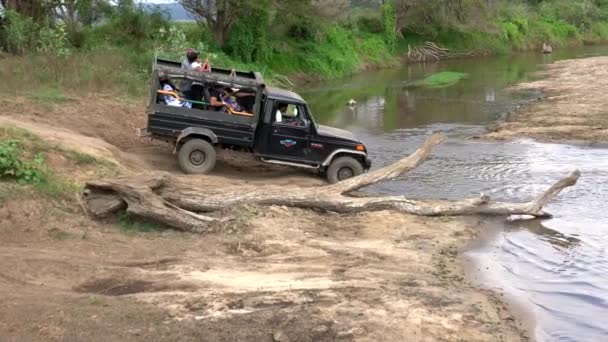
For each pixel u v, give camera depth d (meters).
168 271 8.79
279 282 8.62
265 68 39.78
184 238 10.28
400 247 10.65
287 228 10.95
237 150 14.70
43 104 17.91
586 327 8.07
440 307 8.13
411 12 61.88
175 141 14.53
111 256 9.18
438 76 44.06
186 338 6.73
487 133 23.22
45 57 22.25
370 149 20.17
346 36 54.56
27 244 9.28
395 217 12.12
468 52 66.56
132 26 32.41
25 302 7.33
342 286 8.55
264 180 14.73
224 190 12.02
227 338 6.78
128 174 12.95
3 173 10.69
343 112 29.38
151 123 14.05
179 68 14.09
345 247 10.35
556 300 8.91
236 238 10.31
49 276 8.25
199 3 39.03
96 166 12.70
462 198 14.09
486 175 16.31
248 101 14.52
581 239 11.55
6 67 20.56
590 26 85.94
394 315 7.68
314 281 8.74
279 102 14.39
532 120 25.27
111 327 6.89
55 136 13.66
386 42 59.72
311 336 6.93
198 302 7.69
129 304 7.50
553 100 31.02
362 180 12.80
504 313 8.23
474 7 67.19
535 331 7.83
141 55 26.94
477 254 10.59
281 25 44.78
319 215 11.98
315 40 48.53
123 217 10.64
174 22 38.44
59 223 10.00
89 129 16.78
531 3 89.62
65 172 12.09
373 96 35.69
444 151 19.52
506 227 12.14
